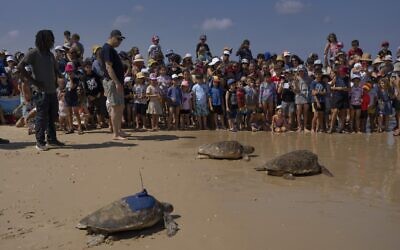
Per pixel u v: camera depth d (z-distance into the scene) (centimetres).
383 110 1301
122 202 521
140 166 820
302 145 1055
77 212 589
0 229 541
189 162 854
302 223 532
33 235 521
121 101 1100
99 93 1279
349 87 1272
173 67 1468
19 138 1133
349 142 1096
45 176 757
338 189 673
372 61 1488
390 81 1311
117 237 505
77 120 1209
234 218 551
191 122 1434
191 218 554
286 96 1311
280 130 1277
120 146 1020
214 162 856
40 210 601
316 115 1270
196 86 1343
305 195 643
